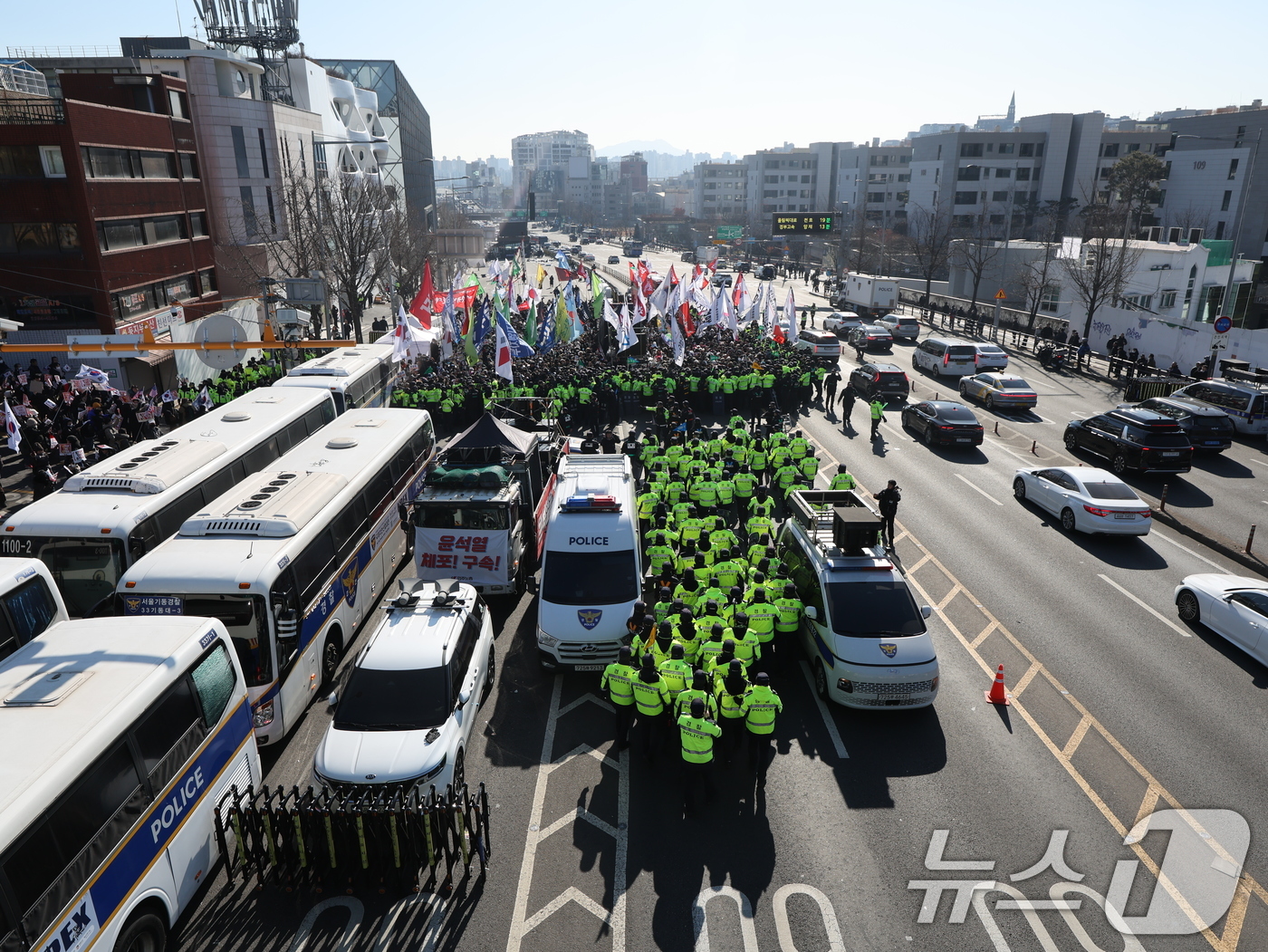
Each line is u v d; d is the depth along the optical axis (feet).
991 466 86.12
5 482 80.84
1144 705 42.78
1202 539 66.23
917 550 63.62
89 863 24.22
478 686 40.73
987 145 336.90
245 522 42.16
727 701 35.83
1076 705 42.80
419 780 33.19
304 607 42.01
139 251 122.21
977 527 68.64
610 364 116.88
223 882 31.30
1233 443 96.94
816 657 44.04
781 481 66.85
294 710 40.47
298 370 86.48
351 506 50.85
